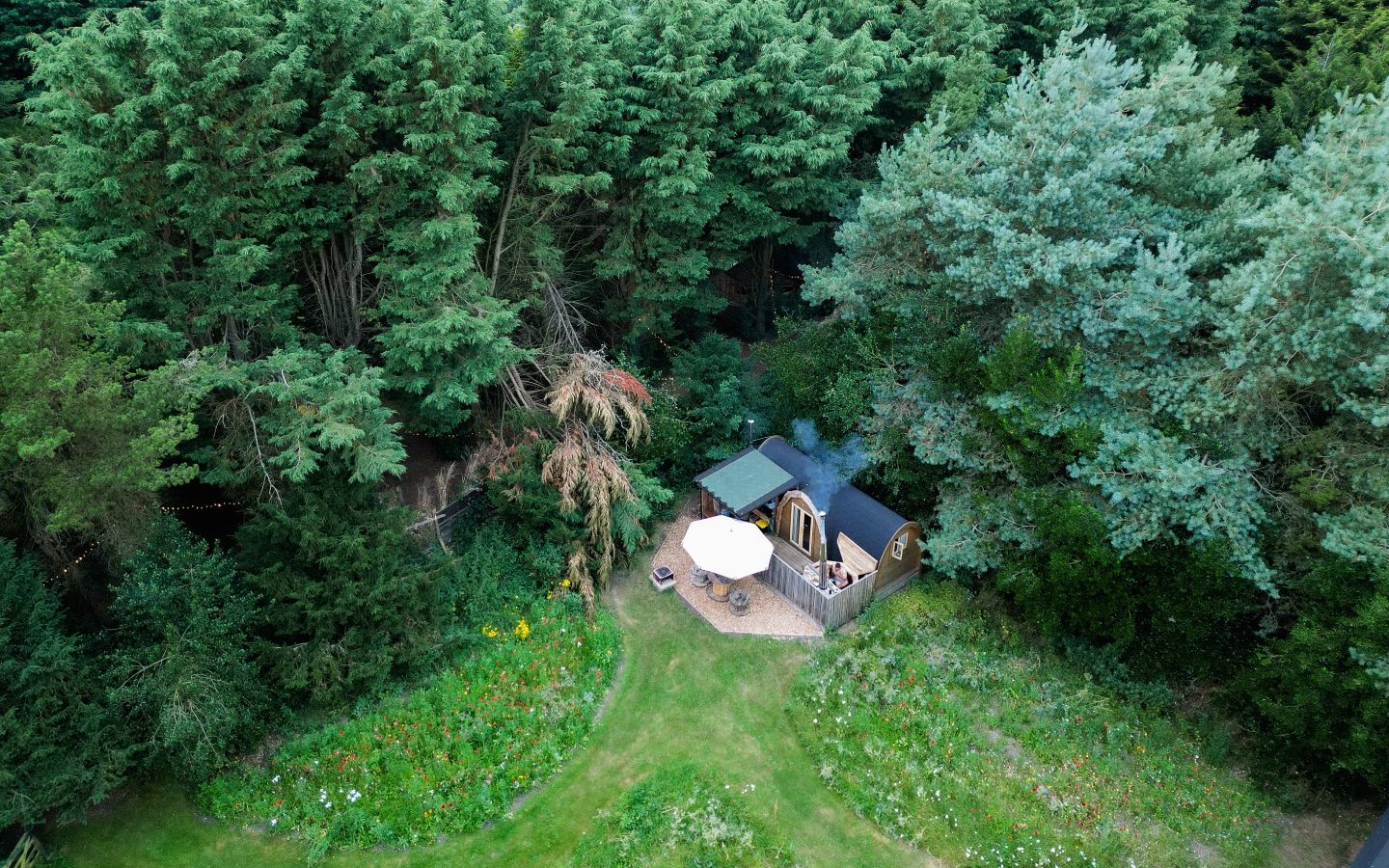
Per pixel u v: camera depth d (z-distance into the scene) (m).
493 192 19.08
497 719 16.73
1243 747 16.67
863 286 21.38
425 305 18.41
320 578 16.48
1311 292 15.34
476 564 19.66
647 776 16.03
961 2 25.47
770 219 24.81
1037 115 18.28
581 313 25.41
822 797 15.74
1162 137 17.69
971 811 15.34
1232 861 14.70
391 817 14.88
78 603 16.03
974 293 18.67
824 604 19.16
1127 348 17.61
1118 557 16.17
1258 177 19.05
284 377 15.94
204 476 16.12
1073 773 16.11
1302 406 16.67
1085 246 16.98
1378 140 15.55
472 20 17.97
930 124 21.36
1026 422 17.03
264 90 15.67
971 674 17.92
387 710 16.66
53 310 13.07
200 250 17.89
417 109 17.42
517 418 20.23
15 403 12.59
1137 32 29.67
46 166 18.55
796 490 20.73
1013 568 17.73
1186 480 15.31
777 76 22.70
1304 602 15.95
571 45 18.94
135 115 14.69
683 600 20.41
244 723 15.02
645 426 21.22
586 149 20.20
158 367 15.37
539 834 14.91
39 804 12.92
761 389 24.47
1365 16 34.03
